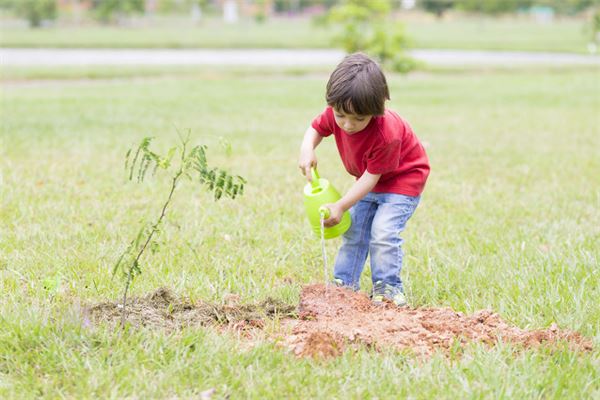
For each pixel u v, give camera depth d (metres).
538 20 63.34
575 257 5.83
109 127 12.45
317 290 4.85
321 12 55.22
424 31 48.44
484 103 17.86
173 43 34.31
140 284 5.12
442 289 5.34
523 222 7.16
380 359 4.01
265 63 27.67
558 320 4.65
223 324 4.53
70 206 7.20
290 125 13.43
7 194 7.52
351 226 5.26
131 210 7.16
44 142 10.70
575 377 3.85
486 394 3.69
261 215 7.12
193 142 11.27
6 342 4.05
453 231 6.71
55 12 45.09
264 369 3.91
